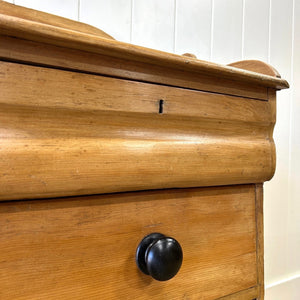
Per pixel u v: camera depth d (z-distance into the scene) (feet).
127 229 1.27
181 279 1.40
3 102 0.98
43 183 1.05
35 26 0.97
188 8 3.03
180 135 1.38
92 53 1.14
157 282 1.34
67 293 1.13
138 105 1.25
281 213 3.82
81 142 1.13
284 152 3.82
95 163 1.14
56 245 1.11
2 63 0.98
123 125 1.23
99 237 1.20
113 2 2.60
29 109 1.03
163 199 1.37
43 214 1.09
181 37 2.99
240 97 1.57
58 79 1.08
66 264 1.13
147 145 1.27
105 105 1.17
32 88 1.03
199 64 1.32
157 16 2.84
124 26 2.66
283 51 3.80
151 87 1.28
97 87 1.16
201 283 1.47
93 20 2.51
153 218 1.34
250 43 3.49
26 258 1.06
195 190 1.47
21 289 1.05
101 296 1.20
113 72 1.19
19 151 1.01
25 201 1.06
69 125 1.11
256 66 1.88
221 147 1.48
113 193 1.24
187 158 1.37
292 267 3.96
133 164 1.23
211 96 1.46
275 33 3.72
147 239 1.29
